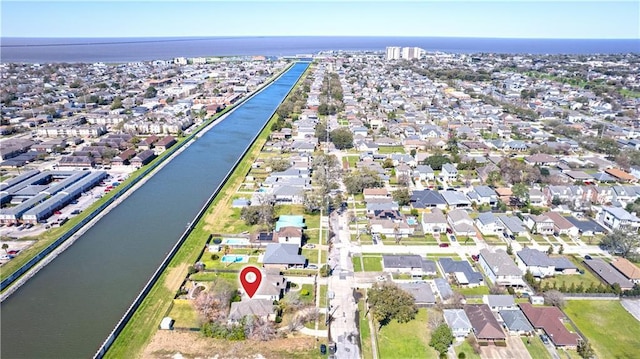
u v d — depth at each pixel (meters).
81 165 175.62
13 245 113.56
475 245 116.62
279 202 143.62
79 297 94.31
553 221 124.31
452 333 81.62
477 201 143.25
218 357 76.62
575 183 157.88
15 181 151.88
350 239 119.31
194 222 127.06
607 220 127.69
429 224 123.25
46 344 79.81
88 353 77.69
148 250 114.12
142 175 167.12
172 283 98.38
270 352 77.88
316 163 175.00
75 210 135.25
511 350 78.69
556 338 79.94
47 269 104.94
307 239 118.81
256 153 197.00
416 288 94.19
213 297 90.12
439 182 161.50
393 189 153.62
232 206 140.50
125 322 85.06
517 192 140.75
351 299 93.50
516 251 112.06
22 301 92.75
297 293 94.94
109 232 124.12
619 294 94.38
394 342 80.81
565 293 94.94
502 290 95.44
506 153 197.88
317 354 77.56
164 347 78.81
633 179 159.88
